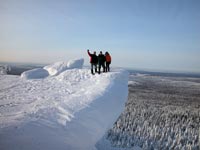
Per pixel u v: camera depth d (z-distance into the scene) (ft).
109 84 23.98
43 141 9.96
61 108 15.39
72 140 11.14
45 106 17.06
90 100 17.71
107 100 19.15
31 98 22.09
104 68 32.86
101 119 15.79
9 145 8.89
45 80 33.81
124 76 29.86
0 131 10.12
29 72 39.01
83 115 14.52
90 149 12.19
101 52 31.55
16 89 27.71
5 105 19.06
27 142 9.50
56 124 12.26
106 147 33.09
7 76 41.16
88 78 30.96
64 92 24.64
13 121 11.87
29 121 12.00
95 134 13.51
